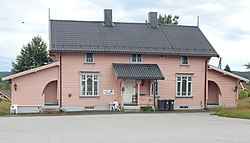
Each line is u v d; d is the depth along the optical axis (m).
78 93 34.41
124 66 35.00
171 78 36.44
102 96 34.91
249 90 62.38
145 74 34.25
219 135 15.61
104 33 37.09
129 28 38.81
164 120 23.92
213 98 38.53
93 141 13.60
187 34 39.53
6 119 25.41
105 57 35.16
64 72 34.12
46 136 15.10
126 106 34.06
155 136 15.18
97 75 34.88
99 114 30.61
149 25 39.91
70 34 35.84
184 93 36.78
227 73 37.22
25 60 63.34
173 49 36.34
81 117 27.11
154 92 35.25
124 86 34.97
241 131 17.23
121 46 35.38
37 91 33.50
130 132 16.67
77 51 33.72
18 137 14.80
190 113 31.67
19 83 33.09
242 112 28.11
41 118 26.31
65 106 34.09
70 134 15.83
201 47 37.44
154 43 36.81
